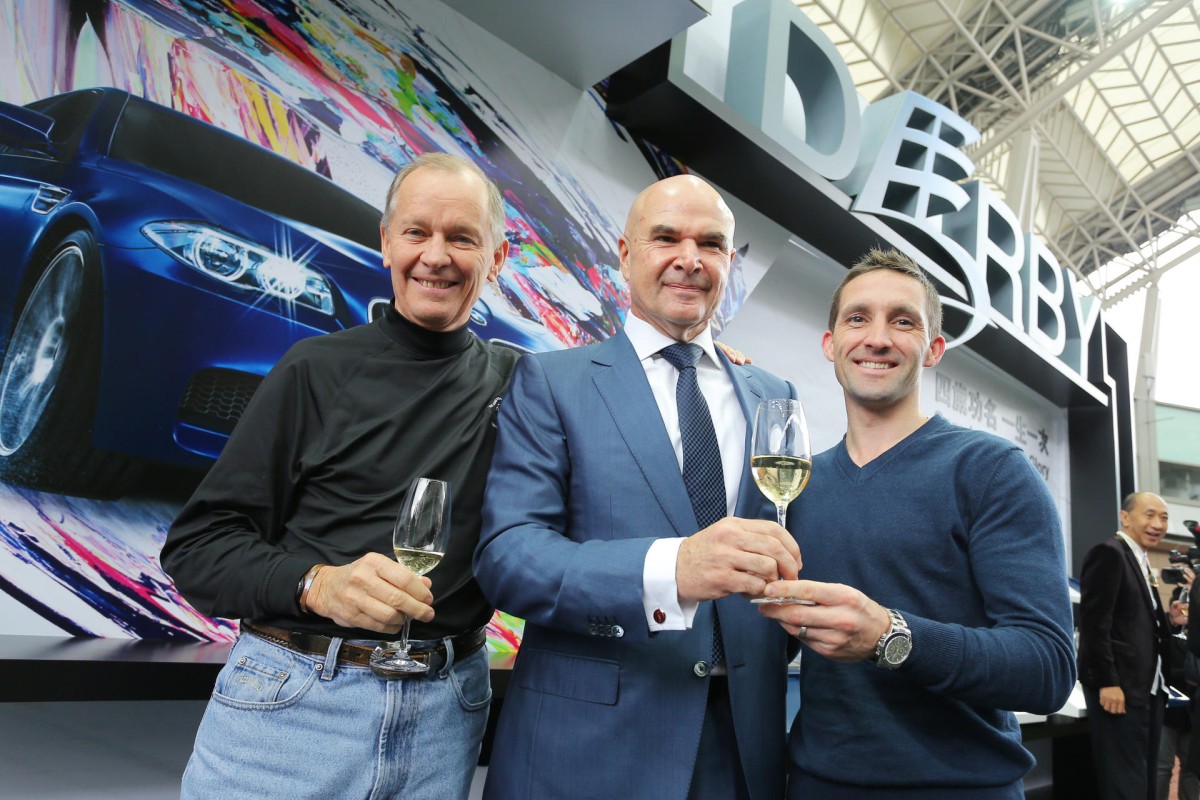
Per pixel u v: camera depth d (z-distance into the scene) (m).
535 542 0.99
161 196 1.83
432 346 1.16
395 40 2.38
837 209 3.76
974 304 4.71
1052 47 11.22
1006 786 1.03
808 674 1.17
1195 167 15.41
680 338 1.28
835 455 1.29
